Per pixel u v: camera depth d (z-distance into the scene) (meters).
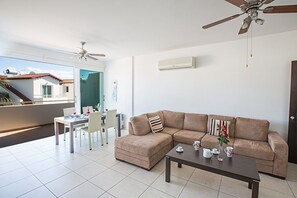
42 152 3.22
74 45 3.83
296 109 2.78
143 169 2.60
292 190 2.08
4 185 2.13
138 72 4.93
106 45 3.84
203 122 3.51
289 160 2.86
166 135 3.21
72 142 3.22
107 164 2.75
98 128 3.60
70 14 2.29
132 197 1.93
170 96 4.32
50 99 5.79
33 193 1.98
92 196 1.94
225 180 2.30
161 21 2.54
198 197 1.94
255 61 3.21
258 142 2.79
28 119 5.20
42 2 1.98
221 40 3.46
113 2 1.99
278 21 2.50
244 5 1.62
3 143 3.73
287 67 2.95
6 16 2.35
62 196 1.93
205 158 2.16
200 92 3.86
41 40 3.46
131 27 2.77
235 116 3.45
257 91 3.22
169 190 2.07
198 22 2.58
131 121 3.26
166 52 4.35
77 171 2.51
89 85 6.01
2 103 4.72
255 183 1.68
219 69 3.60
